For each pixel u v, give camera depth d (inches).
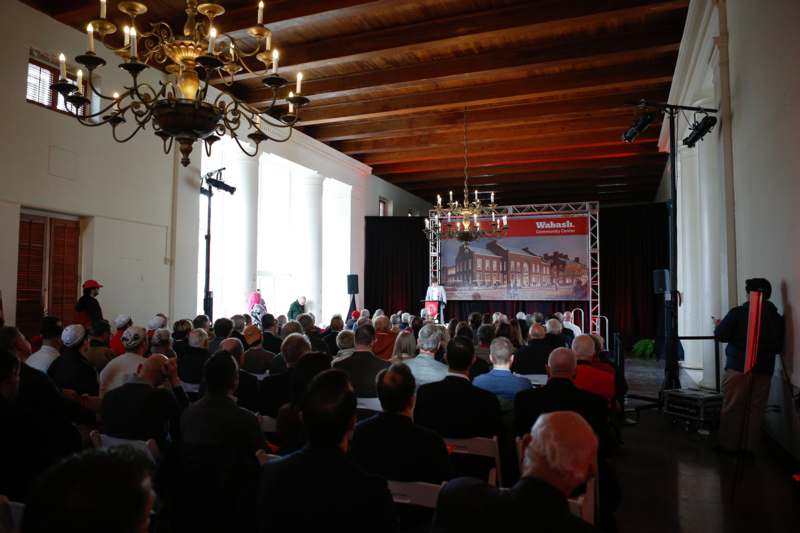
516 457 108.2
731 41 208.8
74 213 258.2
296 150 425.4
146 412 104.4
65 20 254.5
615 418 171.6
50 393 108.2
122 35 276.5
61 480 30.2
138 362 141.1
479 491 54.1
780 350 159.2
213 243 385.7
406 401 80.3
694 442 186.7
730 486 144.5
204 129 126.3
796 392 153.4
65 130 252.1
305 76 343.3
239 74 317.1
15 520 56.6
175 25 264.7
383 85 334.6
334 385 62.3
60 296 256.5
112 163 276.1
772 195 162.1
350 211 515.2
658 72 317.4
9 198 228.2
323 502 58.1
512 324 253.1
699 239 339.6
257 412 143.0
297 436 101.7
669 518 124.3
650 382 333.1
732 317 171.2
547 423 54.2
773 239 163.3
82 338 141.7
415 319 280.1
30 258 244.4
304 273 455.8
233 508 88.9
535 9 258.2
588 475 53.1
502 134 437.4
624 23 278.4
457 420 103.2
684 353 386.0
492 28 264.1
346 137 444.1
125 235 282.7
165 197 307.1
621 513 127.4
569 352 108.7
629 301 554.3
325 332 271.6
